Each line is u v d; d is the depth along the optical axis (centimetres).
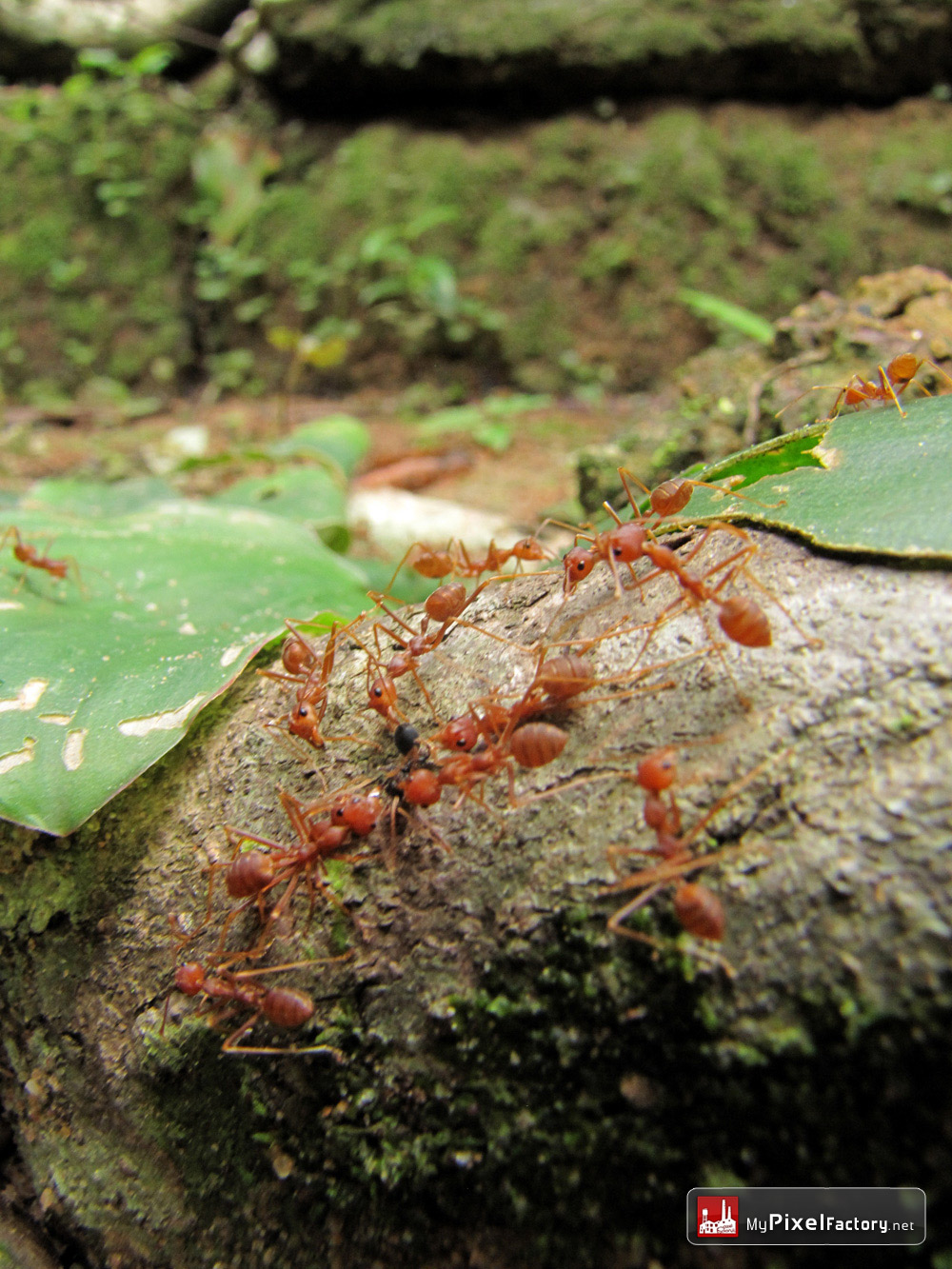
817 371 8
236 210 17
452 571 7
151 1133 5
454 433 17
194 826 5
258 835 5
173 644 6
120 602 7
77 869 5
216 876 5
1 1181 6
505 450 16
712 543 5
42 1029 5
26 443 17
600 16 17
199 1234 5
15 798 5
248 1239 5
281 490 11
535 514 13
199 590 7
